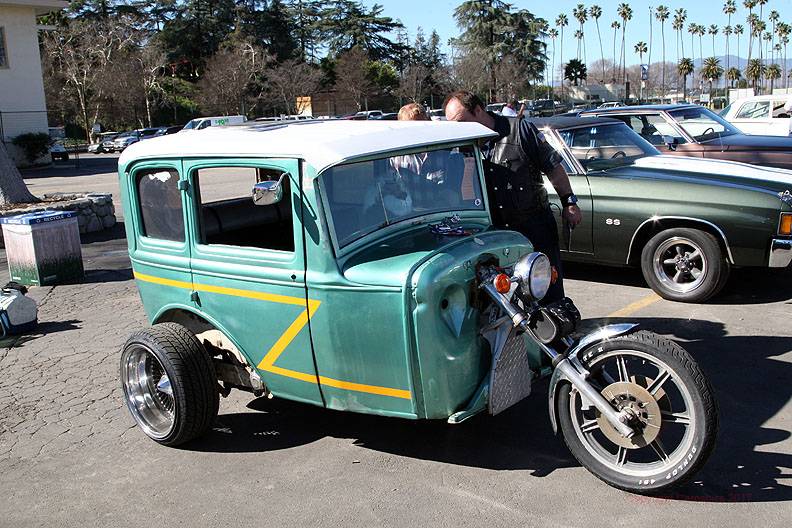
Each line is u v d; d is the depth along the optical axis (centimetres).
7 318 680
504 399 376
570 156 743
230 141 396
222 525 358
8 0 3278
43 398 534
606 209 711
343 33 8206
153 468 421
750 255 644
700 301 677
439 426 450
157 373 452
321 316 371
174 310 450
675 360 330
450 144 415
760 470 378
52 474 421
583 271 828
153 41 7519
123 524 365
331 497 376
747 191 643
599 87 9256
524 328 359
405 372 355
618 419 340
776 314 633
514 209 468
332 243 362
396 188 395
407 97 6638
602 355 350
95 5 7794
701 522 333
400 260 357
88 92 6000
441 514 354
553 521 341
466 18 7800
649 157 785
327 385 385
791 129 1534
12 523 372
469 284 364
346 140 370
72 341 664
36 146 3375
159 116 6294
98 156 4403
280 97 6219
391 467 404
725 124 1104
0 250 1112
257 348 408
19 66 3406
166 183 429
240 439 450
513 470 392
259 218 457
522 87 7200
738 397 470
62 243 896
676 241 676
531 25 7875
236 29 7581
